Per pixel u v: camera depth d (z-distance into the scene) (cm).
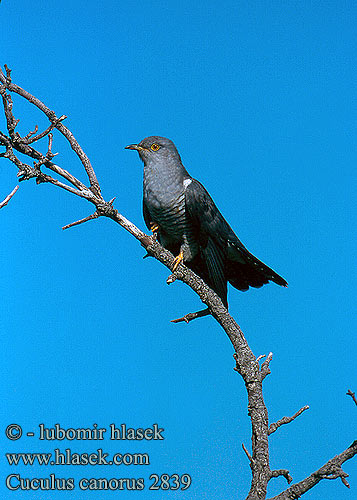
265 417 731
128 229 859
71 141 824
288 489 653
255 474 683
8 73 795
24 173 758
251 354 785
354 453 643
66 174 793
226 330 826
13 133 759
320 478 639
